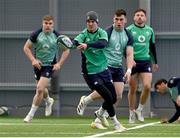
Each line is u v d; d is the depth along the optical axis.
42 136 23.34
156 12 43.28
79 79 43.81
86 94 43.69
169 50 43.47
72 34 43.69
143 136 23.44
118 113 43.16
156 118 41.84
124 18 29.11
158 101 43.12
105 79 26.09
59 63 32.41
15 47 44.09
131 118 34.47
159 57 43.47
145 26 33.97
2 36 43.91
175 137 23.12
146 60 33.84
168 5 43.25
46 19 32.12
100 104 43.25
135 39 33.75
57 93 42.97
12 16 43.91
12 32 43.84
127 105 43.12
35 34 32.19
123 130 26.42
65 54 32.47
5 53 44.19
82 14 43.72
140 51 33.78
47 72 32.41
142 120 34.84
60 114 43.50
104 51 27.23
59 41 24.95
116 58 29.72
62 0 43.72
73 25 43.78
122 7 43.41
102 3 43.62
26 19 43.84
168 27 43.38
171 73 43.59
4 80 44.25
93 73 25.95
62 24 43.75
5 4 43.88
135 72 33.97
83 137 22.70
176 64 43.56
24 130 26.77
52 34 32.38
